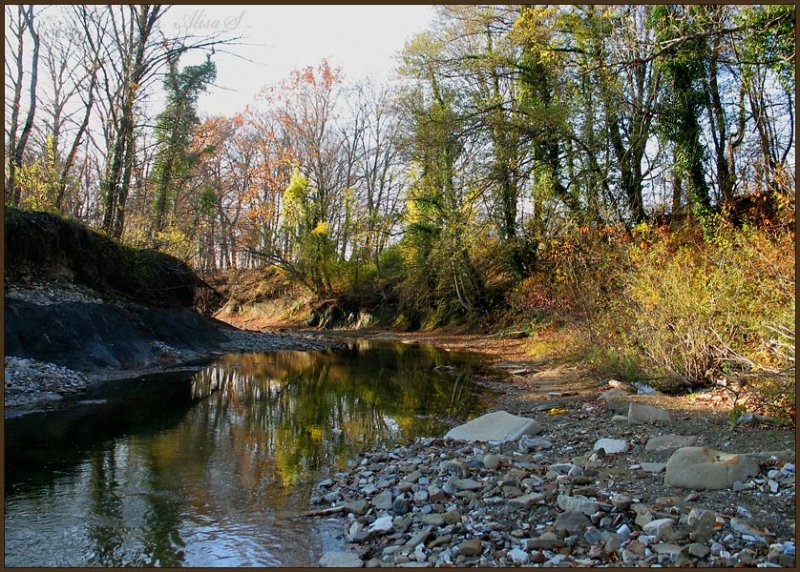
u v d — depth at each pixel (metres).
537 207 22.12
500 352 20.66
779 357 7.41
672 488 4.96
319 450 7.57
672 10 14.30
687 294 9.07
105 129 21.70
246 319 45.12
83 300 15.12
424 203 28.94
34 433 8.09
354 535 4.57
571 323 14.76
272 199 44.66
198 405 10.71
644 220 16.98
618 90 17.84
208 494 5.79
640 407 7.73
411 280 33.06
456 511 4.75
